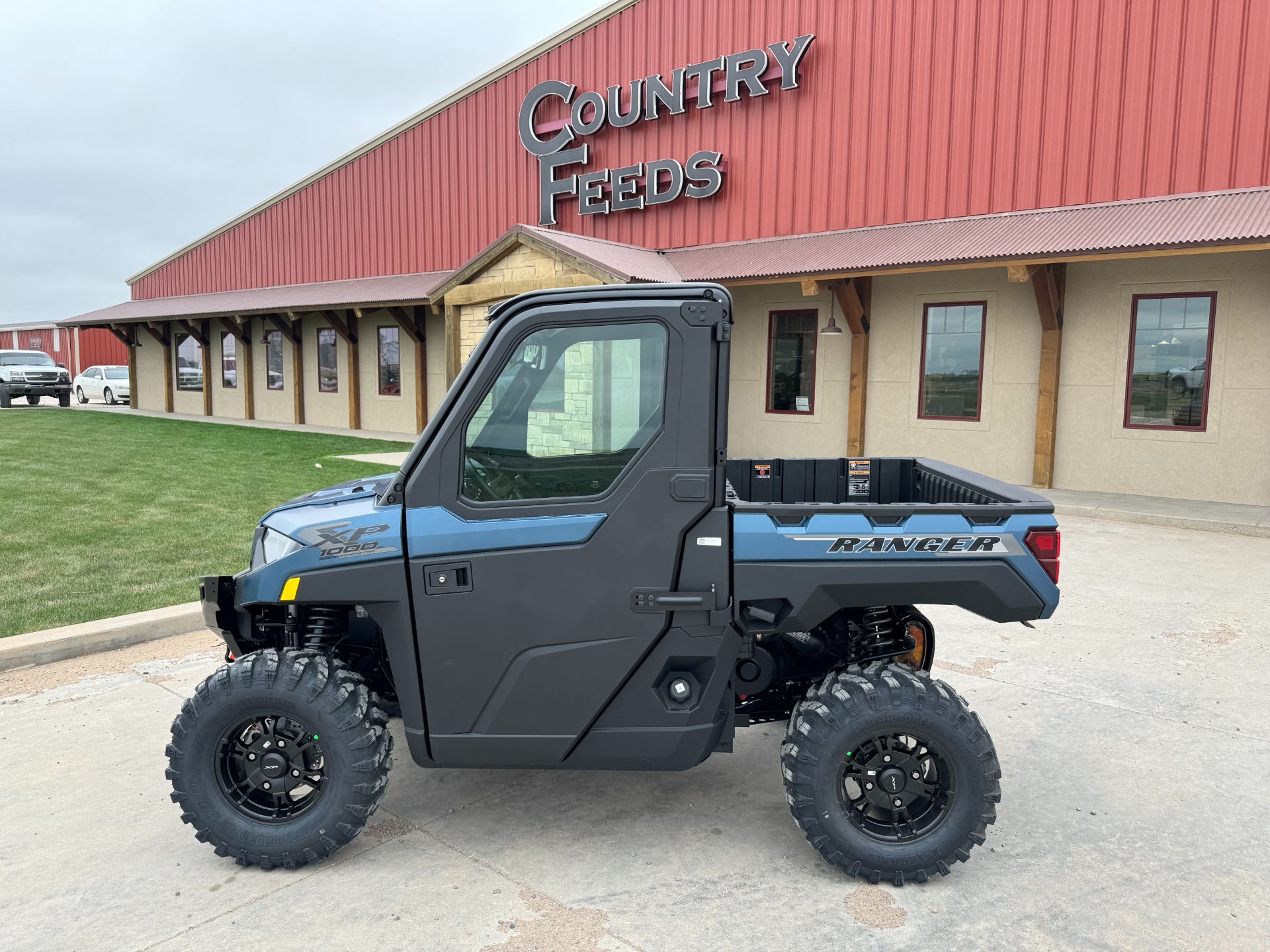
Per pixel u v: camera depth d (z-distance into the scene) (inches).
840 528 121.8
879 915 114.8
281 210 1000.9
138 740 170.2
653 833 137.5
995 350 508.1
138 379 1227.2
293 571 124.1
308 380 965.2
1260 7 413.1
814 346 587.8
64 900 118.6
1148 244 390.6
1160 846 132.9
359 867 127.1
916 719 118.9
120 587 265.4
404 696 125.5
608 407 119.8
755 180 607.8
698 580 120.6
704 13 621.9
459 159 806.5
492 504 121.3
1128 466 467.2
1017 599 123.6
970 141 510.6
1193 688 200.5
